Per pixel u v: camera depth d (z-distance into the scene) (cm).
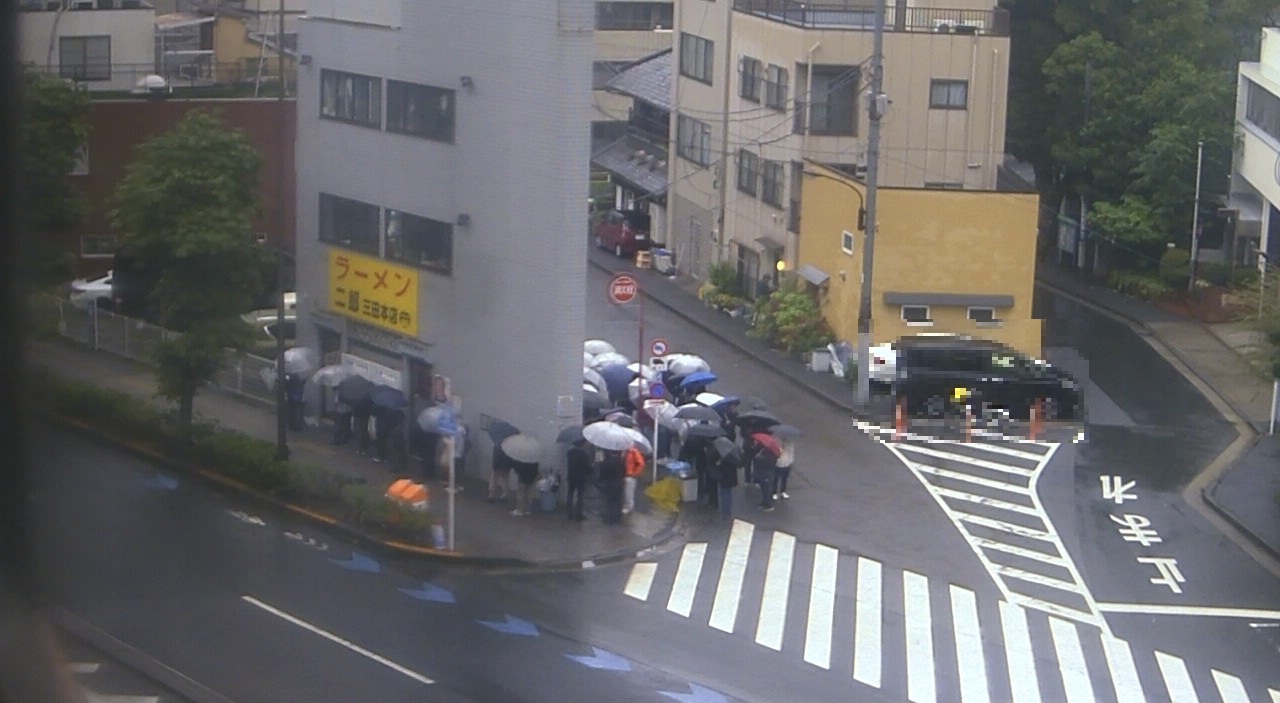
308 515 2469
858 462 2936
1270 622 2236
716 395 2964
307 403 3000
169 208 2777
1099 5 4625
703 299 4238
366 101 2820
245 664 1842
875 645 2091
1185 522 2656
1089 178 4666
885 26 3934
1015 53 4797
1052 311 4228
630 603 2198
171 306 2792
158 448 2733
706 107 4447
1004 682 1994
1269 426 3219
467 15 2603
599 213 5122
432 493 2608
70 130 3338
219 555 2244
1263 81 4094
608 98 5625
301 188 2970
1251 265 4222
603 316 4059
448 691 1820
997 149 3944
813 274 3738
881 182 3922
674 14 4722
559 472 2578
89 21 4159
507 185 2584
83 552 2170
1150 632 2188
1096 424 3231
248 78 4303
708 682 1923
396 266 2794
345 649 1934
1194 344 3900
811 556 2431
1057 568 2423
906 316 3509
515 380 2609
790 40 3897
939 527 2592
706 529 2536
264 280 3484
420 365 2798
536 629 2069
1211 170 4347
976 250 3494
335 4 2859
